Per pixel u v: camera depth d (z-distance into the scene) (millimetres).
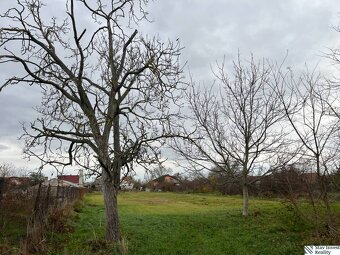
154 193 59562
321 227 16891
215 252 15727
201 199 45844
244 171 23078
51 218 17609
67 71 16766
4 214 15117
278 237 17266
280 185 18984
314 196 17000
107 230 16016
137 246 16422
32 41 16281
